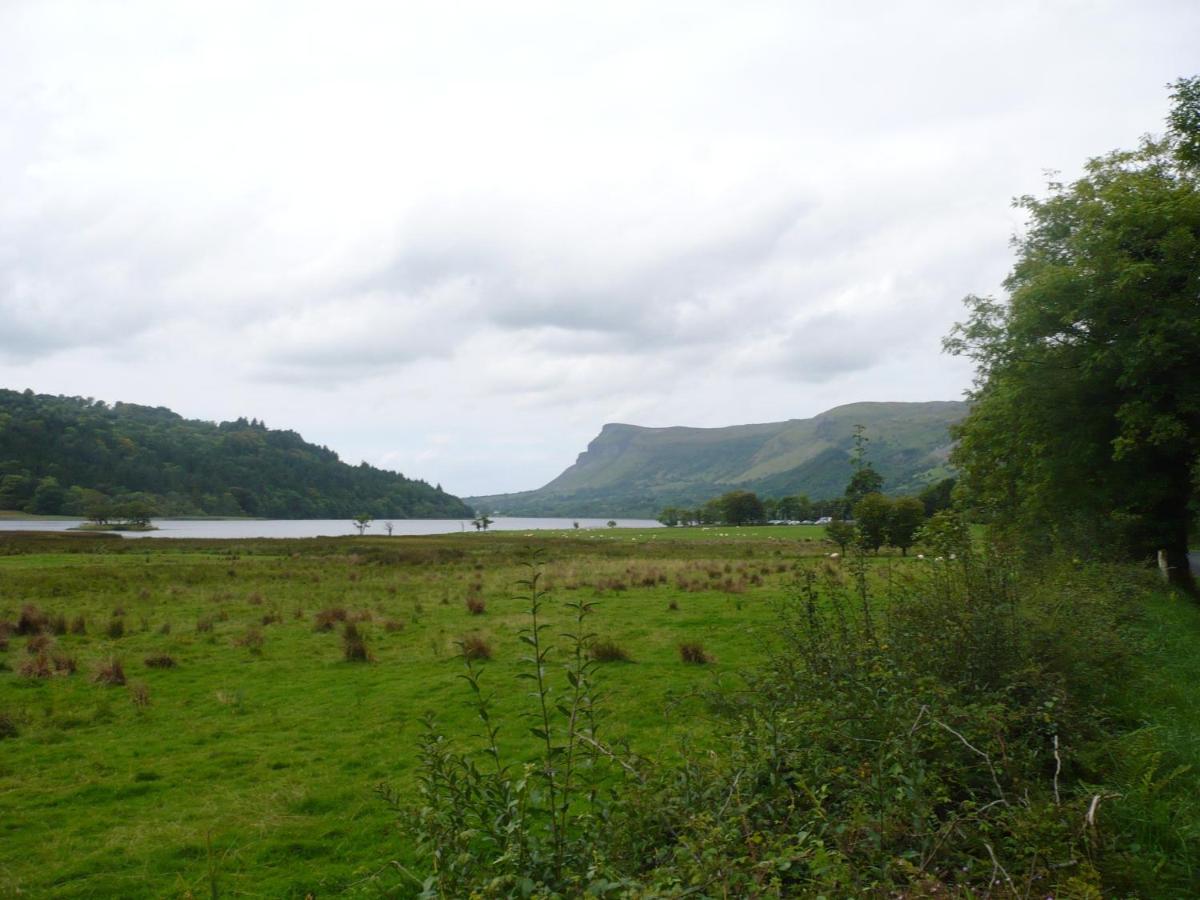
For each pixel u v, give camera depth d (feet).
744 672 25.43
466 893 11.68
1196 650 36.68
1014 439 69.67
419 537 265.95
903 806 13.65
